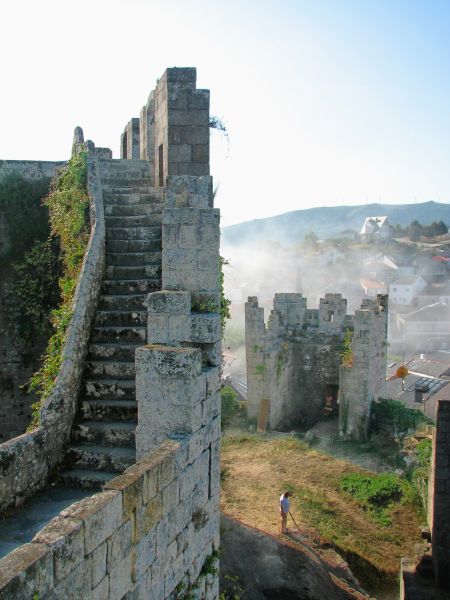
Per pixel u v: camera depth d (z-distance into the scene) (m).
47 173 15.68
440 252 124.31
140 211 12.35
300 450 24.98
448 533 13.77
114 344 9.96
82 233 12.00
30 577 3.87
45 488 7.98
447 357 62.53
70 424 8.79
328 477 21.95
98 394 9.38
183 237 8.36
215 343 7.84
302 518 18.14
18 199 15.20
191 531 6.88
